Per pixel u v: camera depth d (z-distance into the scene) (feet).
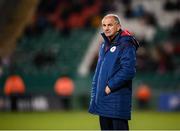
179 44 268.21
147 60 251.19
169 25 279.28
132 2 292.20
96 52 266.57
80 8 297.12
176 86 240.73
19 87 226.79
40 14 292.20
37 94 231.50
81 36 279.28
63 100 230.48
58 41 277.64
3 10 126.52
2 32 128.88
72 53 269.44
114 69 65.05
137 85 236.63
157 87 239.50
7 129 154.71
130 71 63.62
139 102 229.25
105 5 293.23
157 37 273.33
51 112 221.46
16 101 228.02
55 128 157.69
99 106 65.72
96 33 278.46
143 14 285.02
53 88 240.94
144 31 276.21
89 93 232.12
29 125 166.81
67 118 192.85
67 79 230.48
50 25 287.69
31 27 282.56
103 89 65.46
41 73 251.19
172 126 165.17
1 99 229.25
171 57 257.75
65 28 284.20
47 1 303.07
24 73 251.19
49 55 265.54
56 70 255.50
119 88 64.75
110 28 65.21
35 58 264.11
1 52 132.26
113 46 65.51
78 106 232.12
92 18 289.33
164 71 247.91
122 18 284.41
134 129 155.84
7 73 249.14
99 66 67.92
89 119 188.96
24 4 127.34
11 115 206.28
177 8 286.46
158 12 286.05
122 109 64.85
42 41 277.44
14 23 128.88
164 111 224.94
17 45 270.26
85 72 257.96
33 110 229.45
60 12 294.25
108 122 66.85
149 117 196.34
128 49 64.34
